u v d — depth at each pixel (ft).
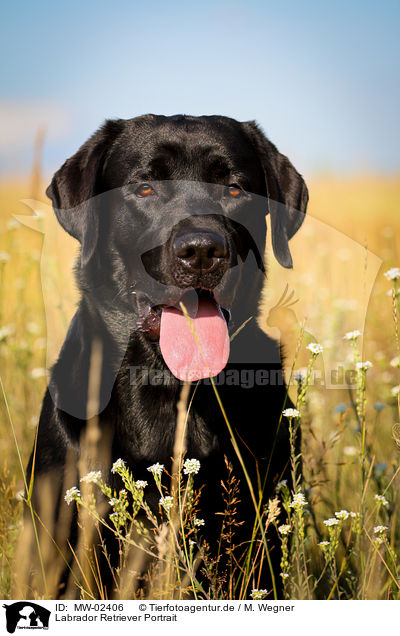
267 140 11.49
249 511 9.35
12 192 41.34
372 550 8.57
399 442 10.18
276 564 9.46
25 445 13.08
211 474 9.42
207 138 10.48
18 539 9.84
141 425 9.58
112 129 10.96
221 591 8.57
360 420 8.59
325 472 10.75
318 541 9.87
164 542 7.63
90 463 9.14
